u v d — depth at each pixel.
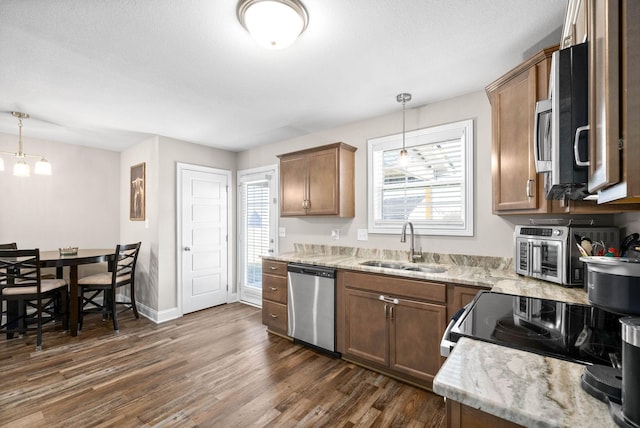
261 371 2.40
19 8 1.46
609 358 0.82
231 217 4.41
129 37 1.71
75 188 4.08
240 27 1.63
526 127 1.72
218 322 3.55
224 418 1.84
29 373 2.36
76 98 2.55
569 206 1.58
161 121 3.13
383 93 2.50
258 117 3.04
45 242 3.84
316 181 3.12
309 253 3.48
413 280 2.17
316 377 2.32
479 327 1.09
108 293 3.72
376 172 3.04
